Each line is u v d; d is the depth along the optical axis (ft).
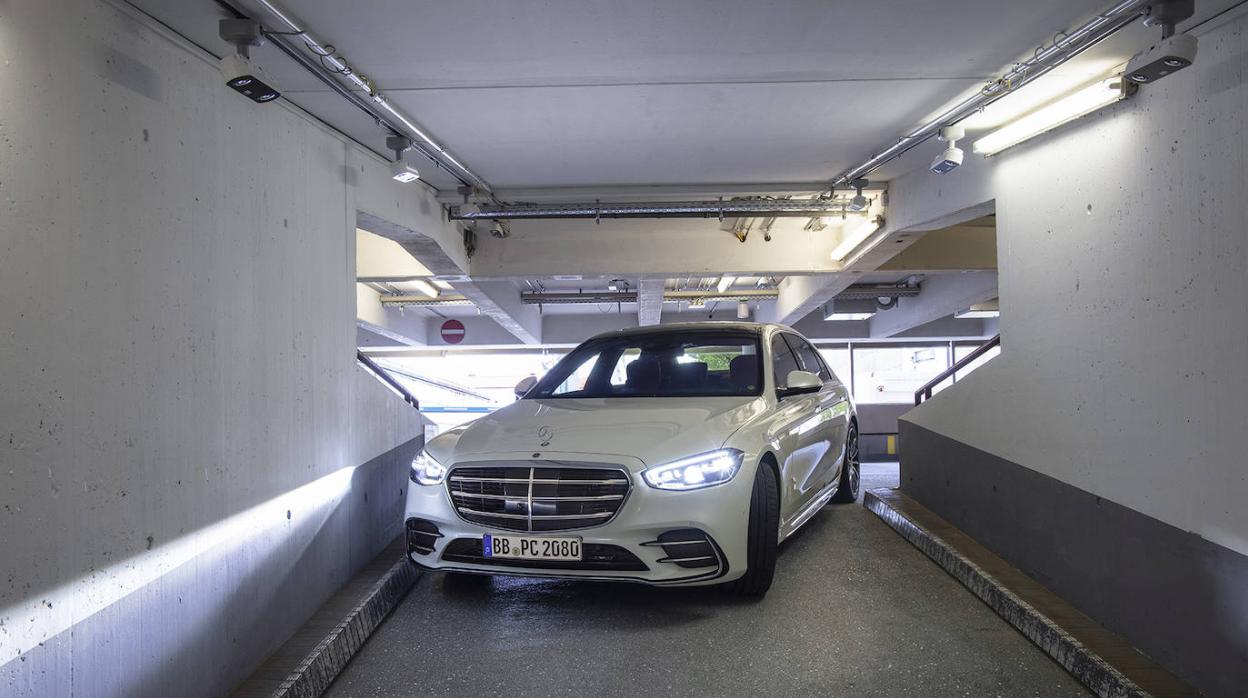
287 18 9.95
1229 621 9.23
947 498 17.80
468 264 27.73
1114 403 11.73
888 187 21.21
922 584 14.20
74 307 7.66
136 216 8.66
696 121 15.16
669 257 28.25
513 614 12.85
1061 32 11.01
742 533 11.97
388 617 12.94
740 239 27.86
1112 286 11.84
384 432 16.57
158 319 8.98
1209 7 9.45
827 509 20.97
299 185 12.92
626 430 12.39
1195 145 10.07
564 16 10.32
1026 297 14.51
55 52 7.55
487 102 13.79
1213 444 9.59
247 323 11.00
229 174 10.68
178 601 9.12
